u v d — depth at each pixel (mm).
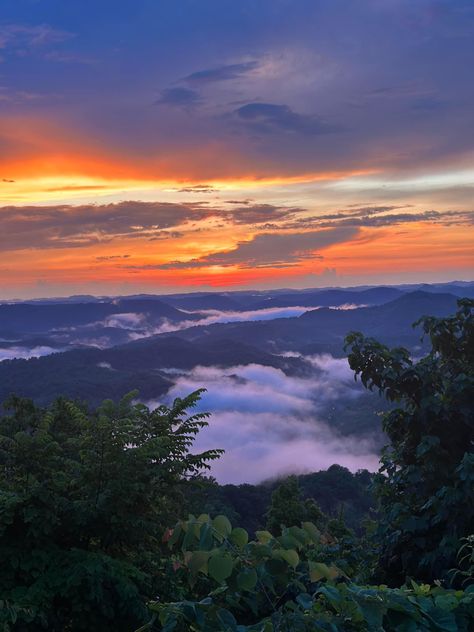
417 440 5746
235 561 2230
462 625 2031
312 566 2260
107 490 6910
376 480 6043
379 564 5574
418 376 5543
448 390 5344
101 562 6363
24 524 6625
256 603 2289
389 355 5605
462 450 5465
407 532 5414
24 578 6258
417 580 5160
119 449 7129
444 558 4836
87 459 7102
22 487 6668
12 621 5410
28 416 10047
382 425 5914
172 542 2398
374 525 6160
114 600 6301
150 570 7152
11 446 6922
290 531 2498
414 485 5633
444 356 6051
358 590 2051
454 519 4781
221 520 2391
